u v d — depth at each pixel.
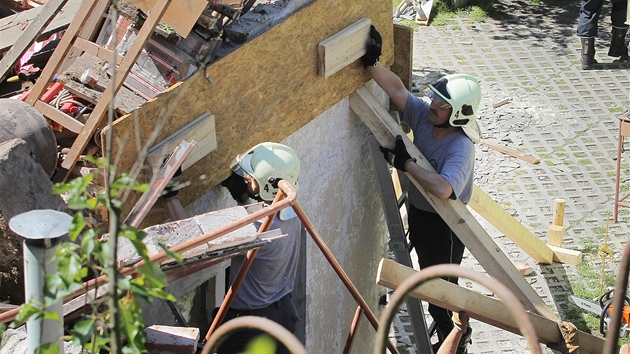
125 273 3.52
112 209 2.49
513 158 11.92
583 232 10.60
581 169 11.73
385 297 8.32
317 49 5.96
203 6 4.76
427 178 6.35
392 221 6.98
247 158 5.11
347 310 7.58
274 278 5.09
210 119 5.09
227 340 5.12
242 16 5.52
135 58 4.56
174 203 4.92
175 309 4.89
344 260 7.35
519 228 9.39
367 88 6.80
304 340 6.92
